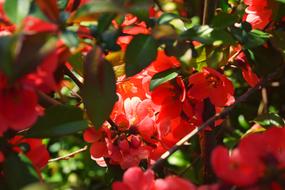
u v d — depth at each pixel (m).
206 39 0.57
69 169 0.96
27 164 0.55
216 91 0.63
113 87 0.56
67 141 0.94
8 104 0.50
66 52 0.52
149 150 0.64
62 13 0.52
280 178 0.48
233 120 0.86
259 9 0.66
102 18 0.54
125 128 0.63
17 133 0.58
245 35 0.61
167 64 0.63
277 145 0.51
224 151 0.49
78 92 0.62
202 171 0.70
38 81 0.49
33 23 0.49
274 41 0.65
